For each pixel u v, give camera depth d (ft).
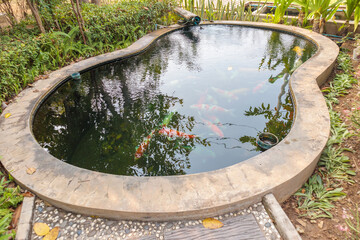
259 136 8.96
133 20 19.62
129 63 15.78
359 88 11.43
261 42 18.70
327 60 13.39
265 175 6.61
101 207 5.95
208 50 17.74
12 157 7.61
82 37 16.96
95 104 11.69
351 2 16.76
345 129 8.93
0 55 12.17
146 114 10.94
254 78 13.64
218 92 12.44
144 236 5.73
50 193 6.37
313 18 20.61
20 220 5.98
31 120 9.84
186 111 11.04
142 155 8.73
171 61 16.14
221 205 5.92
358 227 5.79
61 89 12.63
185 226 5.92
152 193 6.26
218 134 9.54
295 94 10.48
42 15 16.48
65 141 9.44
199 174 6.75
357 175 7.23
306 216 6.27
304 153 7.27
